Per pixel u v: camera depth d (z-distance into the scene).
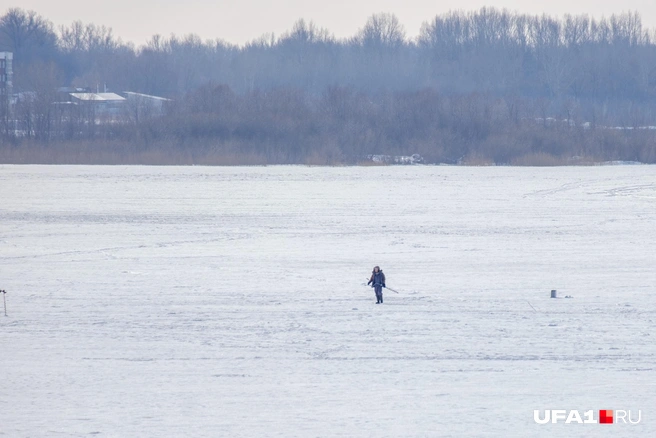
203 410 59.56
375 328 84.31
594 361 71.75
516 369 69.44
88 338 80.38
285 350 75.88
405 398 62.06
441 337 80.50
